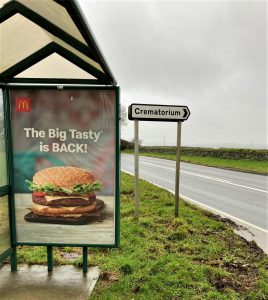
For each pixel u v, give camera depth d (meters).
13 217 3.68
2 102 3.56
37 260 4.00
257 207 8.80
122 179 13.72
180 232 5.32
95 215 3.64
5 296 3.15
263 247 5.21
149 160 30.48
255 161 26.31
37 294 3.20
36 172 3.65
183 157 34.00
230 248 4.90
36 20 2.60
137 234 5.27
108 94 3.54
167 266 3.90
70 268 3.82
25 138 3.62
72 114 3.57
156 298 3.20
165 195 9.49
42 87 3.54
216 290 3.41
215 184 13.62
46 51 3.41
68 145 3.60
